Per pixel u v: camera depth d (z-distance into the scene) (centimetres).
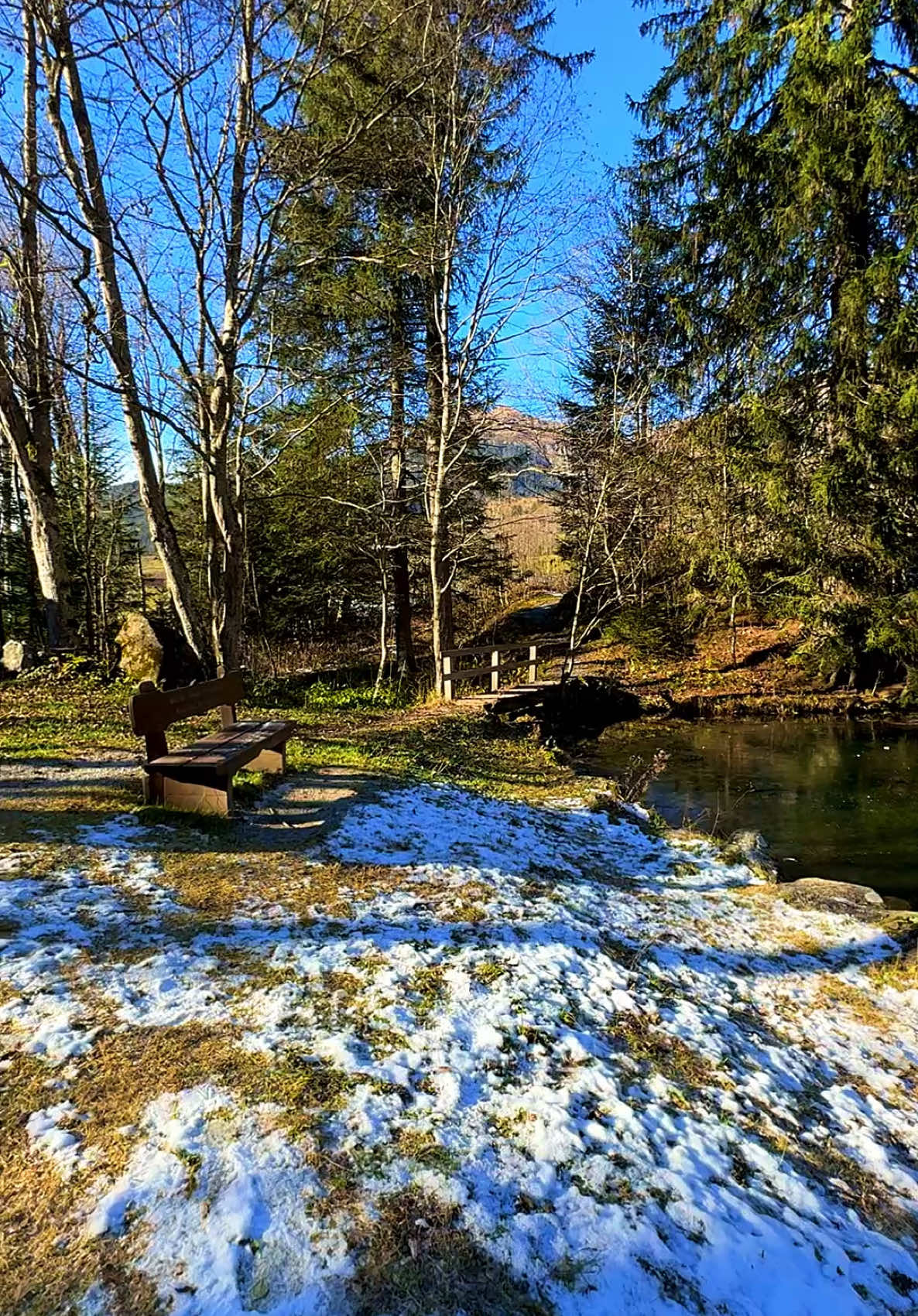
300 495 1406
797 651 1459
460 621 2380
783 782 975
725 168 1338
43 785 552
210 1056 257
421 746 865
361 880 436
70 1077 241
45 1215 189
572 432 1503
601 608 1558
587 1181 221
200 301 884
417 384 1409
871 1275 210
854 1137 279
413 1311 172
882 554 1184
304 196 1140
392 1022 292
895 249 1135
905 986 419
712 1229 211
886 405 1112
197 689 564
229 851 458
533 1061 282
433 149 1120
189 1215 190
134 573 2292
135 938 337
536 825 634
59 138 877
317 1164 211
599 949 401
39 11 772
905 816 822
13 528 1841
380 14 1032
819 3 1081
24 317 1149
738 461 1311
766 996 393
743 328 1358
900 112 1048
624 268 1453
